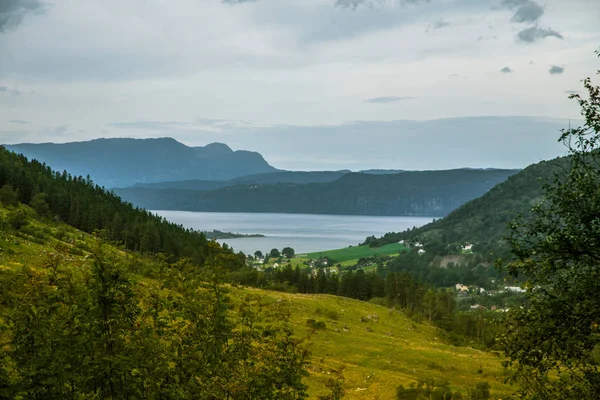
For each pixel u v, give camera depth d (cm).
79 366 1322
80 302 1391
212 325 1574
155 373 1405
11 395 1220
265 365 1625
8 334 1425
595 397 1374
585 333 1371
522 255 1431
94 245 1467
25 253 5028
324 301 11000
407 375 5606
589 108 1390
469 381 5438
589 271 1387
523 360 1465
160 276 1659
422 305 14538
